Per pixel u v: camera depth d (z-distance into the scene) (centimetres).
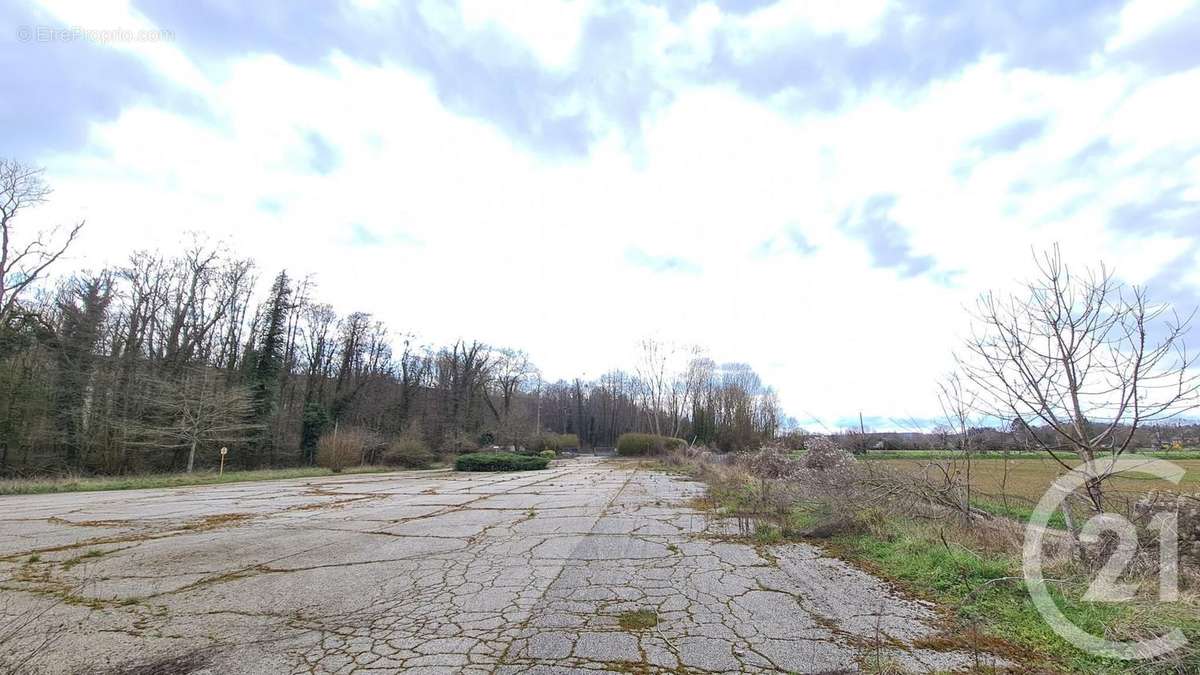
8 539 867
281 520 1055
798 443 2236
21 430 2559
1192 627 361
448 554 717
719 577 583
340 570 636
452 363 5847
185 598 529
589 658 374
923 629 420
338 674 354
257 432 3538
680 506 1182
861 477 862
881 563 626
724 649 387
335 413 4550
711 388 5841
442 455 4303
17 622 461
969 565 552
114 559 707
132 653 394
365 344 5019
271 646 404
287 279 3891
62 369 2722
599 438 8212
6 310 2455
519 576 598
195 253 3453
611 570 620
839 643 395
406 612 479
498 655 382
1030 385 584
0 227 2436
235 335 3734
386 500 1435
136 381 2977
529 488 1762
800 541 760
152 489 1936
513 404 6612
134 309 3112
